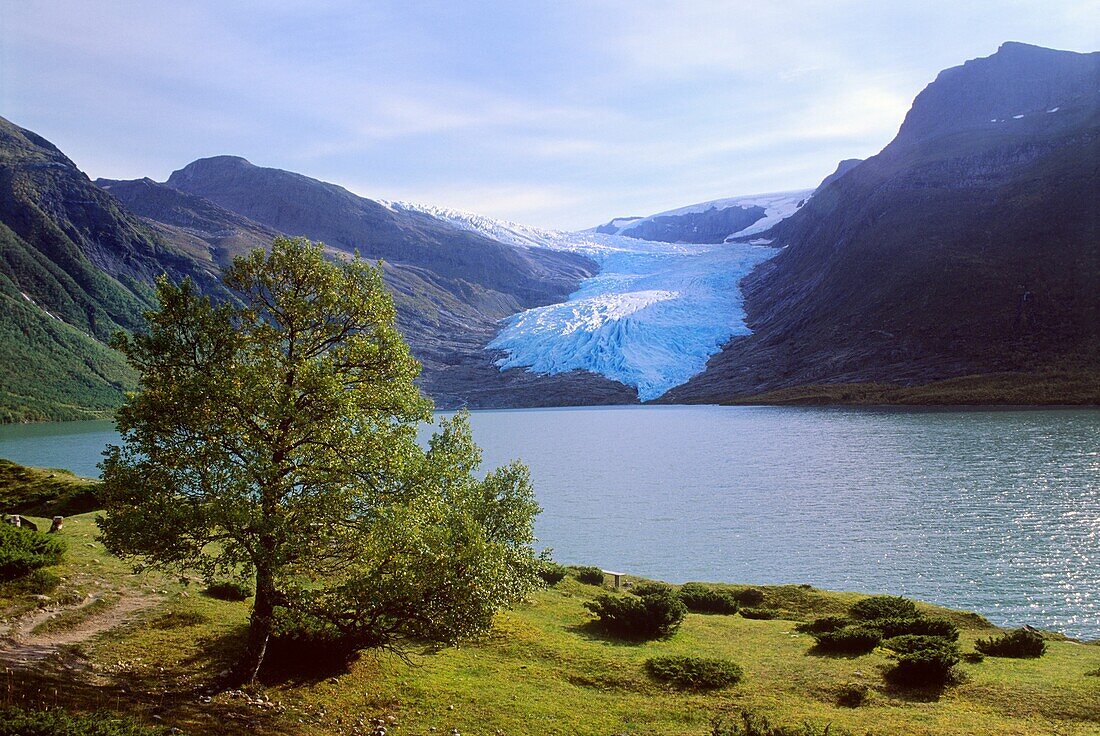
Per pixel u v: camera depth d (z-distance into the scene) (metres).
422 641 28.03
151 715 16.80
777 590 44.25
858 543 60.03
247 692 19.89
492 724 20.48
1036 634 31.58
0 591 24.52
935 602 45.62
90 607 25.22
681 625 35.12
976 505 70.00
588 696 23.75
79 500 47.09
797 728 19.75
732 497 82.12
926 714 21.95
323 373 19.97
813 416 168.50
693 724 21.42
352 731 18.91
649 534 67.38
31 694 16.50
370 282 22.38
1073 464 87.19
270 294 21.84
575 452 129.25
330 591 21.02
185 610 26.42
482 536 22.19
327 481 20.22
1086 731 20.42
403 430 22.09
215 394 19.00
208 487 19.30
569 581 43.97
